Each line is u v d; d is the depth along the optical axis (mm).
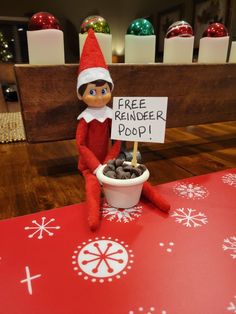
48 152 821
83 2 1424
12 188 582
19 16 1481
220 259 349
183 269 332
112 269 331
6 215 469
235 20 1683
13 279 317
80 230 408
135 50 685
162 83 686
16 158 770
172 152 827
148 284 309
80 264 339
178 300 288
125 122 480
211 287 306
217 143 916
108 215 448
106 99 548
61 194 553
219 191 538
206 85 750
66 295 294
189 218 441
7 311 276
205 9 1660
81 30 641
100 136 578
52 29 561
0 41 1531
